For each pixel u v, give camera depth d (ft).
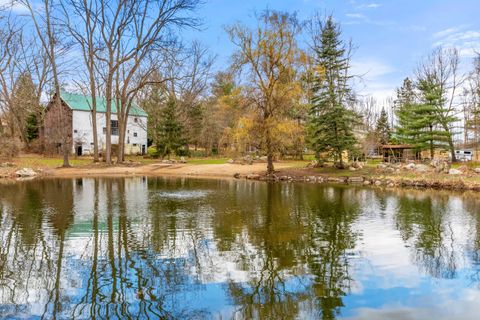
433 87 113.29
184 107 161.27
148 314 16.72
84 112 162.30
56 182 73.77
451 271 22.57
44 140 141.79
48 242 27.99
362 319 16.40
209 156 163.43
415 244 28.55
